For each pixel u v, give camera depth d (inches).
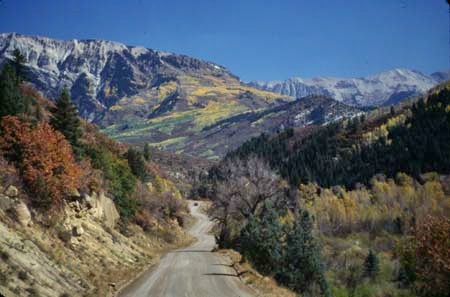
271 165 6304.1
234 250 1802.4
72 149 1300.4
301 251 1289.4
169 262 1342.3
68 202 1082.1
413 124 6476.4
